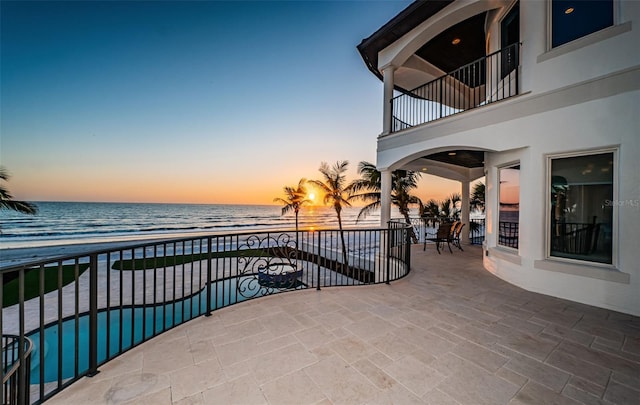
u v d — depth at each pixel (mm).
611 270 3510
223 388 1920
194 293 7246
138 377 2037
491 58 6070
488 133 4734
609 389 1921
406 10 5723
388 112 6867
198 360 2275
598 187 3676
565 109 3889
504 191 5141
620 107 3434
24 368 1740
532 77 4250
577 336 2744
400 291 4195
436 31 5965
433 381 2010
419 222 13141
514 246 4824
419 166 7965
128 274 9188
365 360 2285
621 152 3438
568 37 3955
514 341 2633
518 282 4480
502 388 1930
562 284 3898
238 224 32969
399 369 2158
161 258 12797
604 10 3643
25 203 11812
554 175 4098
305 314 3268
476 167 9258
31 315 5773
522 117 4328
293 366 2195
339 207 14500
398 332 2807
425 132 5793
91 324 2059
